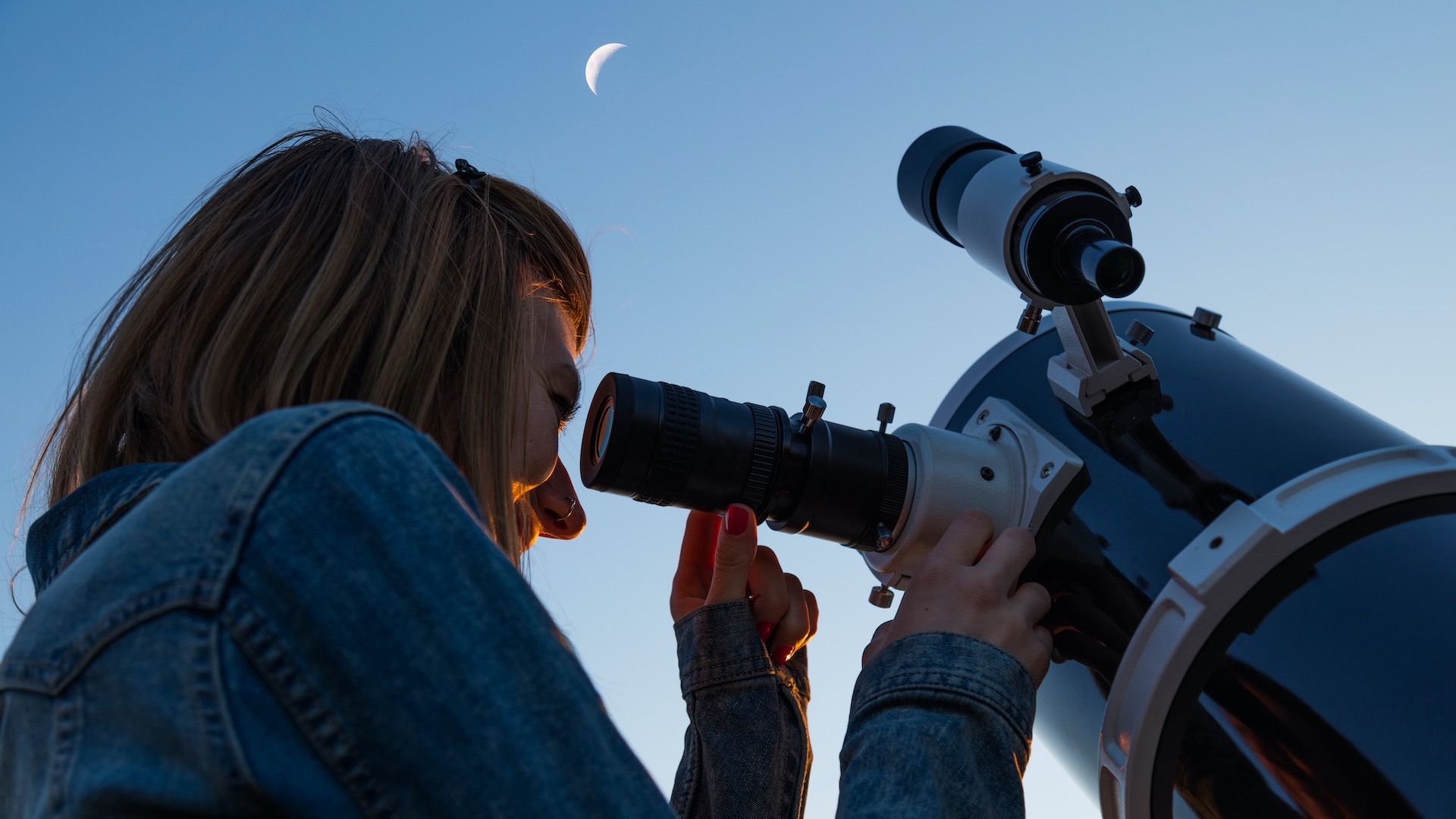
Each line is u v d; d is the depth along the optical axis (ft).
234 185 3.36
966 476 4.92
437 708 1.75
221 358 2.69
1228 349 5.22
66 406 3.30
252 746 1.69
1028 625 4.04
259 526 1.78
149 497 1.95
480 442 2.98
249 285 2.84
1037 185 4.82
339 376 2.74
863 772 3.38
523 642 1.89
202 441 2.71
